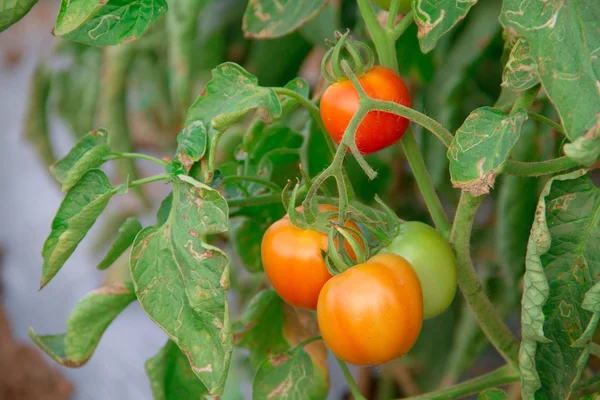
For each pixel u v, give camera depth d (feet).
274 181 3.08
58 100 4.53
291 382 2.64
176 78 3.69
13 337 7.47
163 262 2.33
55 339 2.75
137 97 5.92
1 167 8.84
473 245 3.76
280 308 2.93
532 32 2.17
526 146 3.16
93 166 2.43
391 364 4.20
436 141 3.43
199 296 2.27
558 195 2.38
